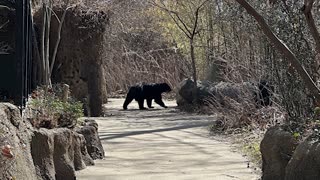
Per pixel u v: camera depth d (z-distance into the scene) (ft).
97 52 77.30
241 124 53.11
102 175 31.60
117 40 130.21
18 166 21.27
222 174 32.48
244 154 40.52
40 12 61.21
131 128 59.47
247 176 31.89
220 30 81.82
